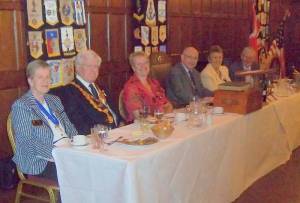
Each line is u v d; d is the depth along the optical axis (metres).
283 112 3.82
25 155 2.50
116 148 2.25
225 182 2.99
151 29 4.94
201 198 2.72
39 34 3.66
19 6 3.54
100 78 4.47
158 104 3.49
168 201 2.37
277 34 7.95
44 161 2.52
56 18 3.79
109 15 4.51
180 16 5.48
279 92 4.01
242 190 3.29
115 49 4.63
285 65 8.15
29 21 3.56
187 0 5.58
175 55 5.46
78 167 2.19
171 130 2.45
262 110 3.44
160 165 2.23
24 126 2.49
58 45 3.83
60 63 3.87
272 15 7.71
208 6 6.04
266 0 7.31
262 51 7.32
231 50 6.72
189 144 2.48
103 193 2.14
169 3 5.25
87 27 4.23
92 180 2.16
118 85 4.73
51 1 3.73
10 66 3.54
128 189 2.04
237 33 6.85
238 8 6.79
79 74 3.08
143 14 4.79
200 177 2.67
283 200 3.22
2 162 3.40
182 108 3.66
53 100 2.78
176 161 2.38
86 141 2.33
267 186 3.49
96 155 2.12
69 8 3.92
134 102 3.40
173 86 4.02
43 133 2.54
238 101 3.14
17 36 3.56
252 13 6.96
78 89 3.03
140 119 2.84
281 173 3.79
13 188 3.40
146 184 2.14
